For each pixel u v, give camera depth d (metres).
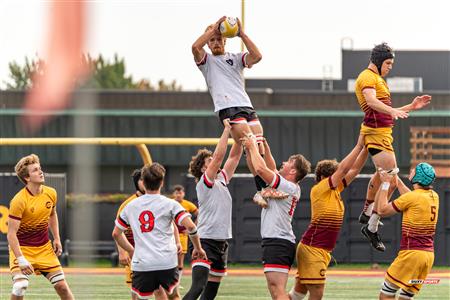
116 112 89.50
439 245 66.31
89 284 49.84
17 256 26.20
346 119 86.88
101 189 92.00
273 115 87.25
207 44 25.36
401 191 28.33
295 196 25.00
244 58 25.22
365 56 145.00
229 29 24.67
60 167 87.12
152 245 22.58
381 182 25.98
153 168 22.88
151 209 22.73
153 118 89.44
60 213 67.88
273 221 24.97
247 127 24.83
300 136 86.94
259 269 63.62
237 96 25.03
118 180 92.75
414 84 135.62
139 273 22.58
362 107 25.00
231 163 28.09
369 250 66.81
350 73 145.62
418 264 26.84
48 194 27.39
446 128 85.31
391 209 26.61
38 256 27.23
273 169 26.42
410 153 85.94
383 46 24.62
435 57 141.25
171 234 23.03
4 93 83.75
